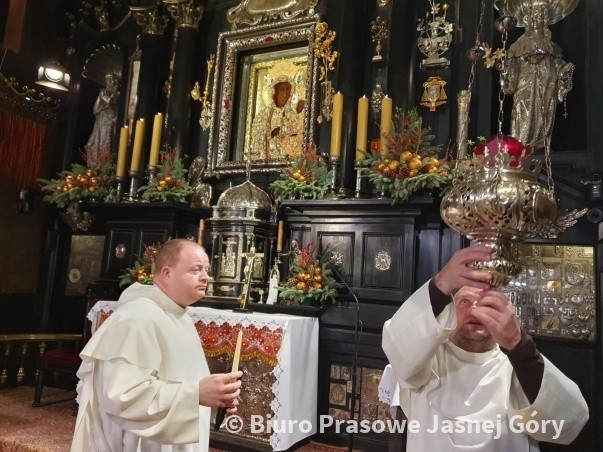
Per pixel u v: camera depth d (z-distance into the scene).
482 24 4.80
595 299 3.84
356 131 5.05
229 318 3.92
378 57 5.11
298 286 4.36
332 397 4.42
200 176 5.94
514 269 1.21
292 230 5.12
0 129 6.19
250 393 3.91
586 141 4.29
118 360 1.86
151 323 2.01
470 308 1.23
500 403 1.36
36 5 6.86
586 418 1.30
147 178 6.11
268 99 5.86
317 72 5.47
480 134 4.60
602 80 4.25
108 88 6.93
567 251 4.06
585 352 3.86
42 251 6.75
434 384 1.40
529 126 4.19
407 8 5.07
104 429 1.95
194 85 6.34
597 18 4.39
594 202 3.77
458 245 4.32
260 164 5.57
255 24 6.03
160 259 2.21
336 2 5.60
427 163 4.19
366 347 4.34
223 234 4.93
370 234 4.45
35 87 6.77
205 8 6.55
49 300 6.62
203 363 2.18
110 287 5.49
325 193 4.83
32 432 4.23
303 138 5.35
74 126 7.00
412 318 1.29
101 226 6.49
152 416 1.75
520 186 1.17
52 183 6.21
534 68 4.25
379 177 4.25
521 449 1.33
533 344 1.24
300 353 3.99
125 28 7.07
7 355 5.98
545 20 4.33
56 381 6.16
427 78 4.97
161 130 6.07
